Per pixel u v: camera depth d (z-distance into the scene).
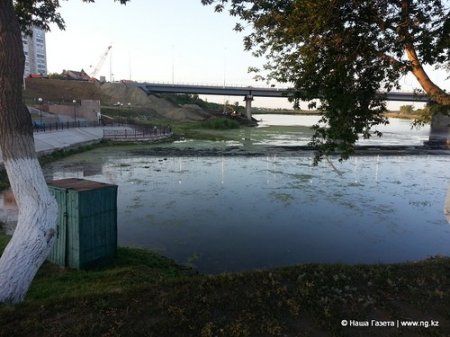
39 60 129.25
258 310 5.43
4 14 5.69
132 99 95.44
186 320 5.11
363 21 6.98
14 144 5.97
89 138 45.94
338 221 17.20
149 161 34.78
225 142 54.22
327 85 7.57
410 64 6.65
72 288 7.95
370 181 26.41
